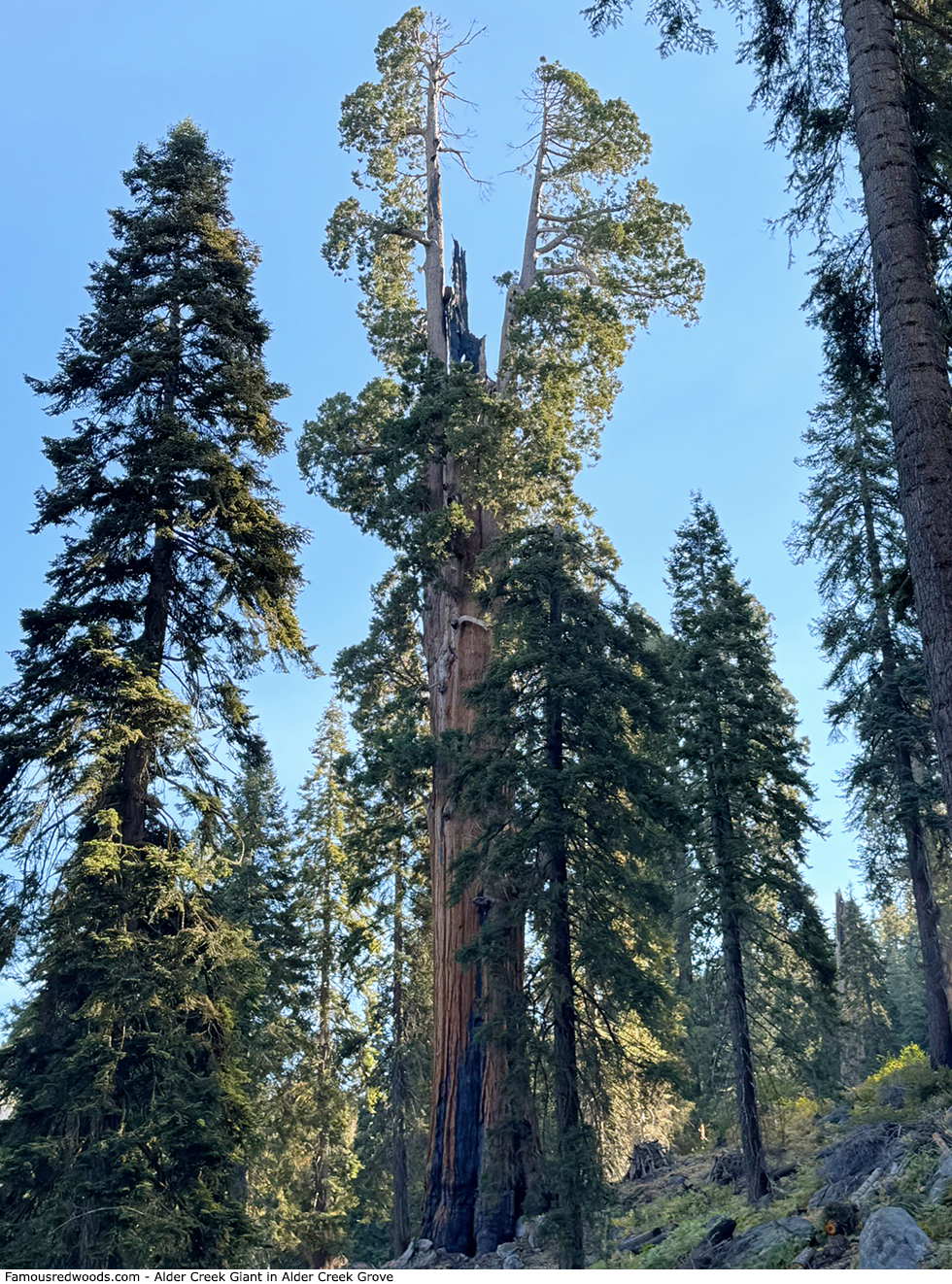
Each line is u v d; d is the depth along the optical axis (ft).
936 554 29.14
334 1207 112.98
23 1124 46.06
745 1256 47.67
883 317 32.42
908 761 80.84
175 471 59.36
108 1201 42.88
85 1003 47.24
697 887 73.31
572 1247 51.11
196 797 55.88
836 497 88.33
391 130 112.27
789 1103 88.63
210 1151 46.98
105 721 52.75
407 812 103.81
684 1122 94.12
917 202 33.30
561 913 59.47
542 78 108.88
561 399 92.89
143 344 63.31
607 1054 59.06
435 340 107.45
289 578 61.93
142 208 67.97
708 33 38.70
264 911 101.35
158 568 59.72
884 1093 77.41
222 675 61.52
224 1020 52.29
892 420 31.42
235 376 63.00
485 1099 78.89
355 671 98.53
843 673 85.46
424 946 115.34
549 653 63.00
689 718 75.25
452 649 94.58
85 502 58.08
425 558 90.48
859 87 34.99
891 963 188.85
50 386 60.90
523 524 90.07
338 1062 111.55
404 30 111.96
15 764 50.70
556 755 62.28
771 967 74.23
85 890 49.47
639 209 105.91
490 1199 60.03
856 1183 52.95
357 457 99.19
